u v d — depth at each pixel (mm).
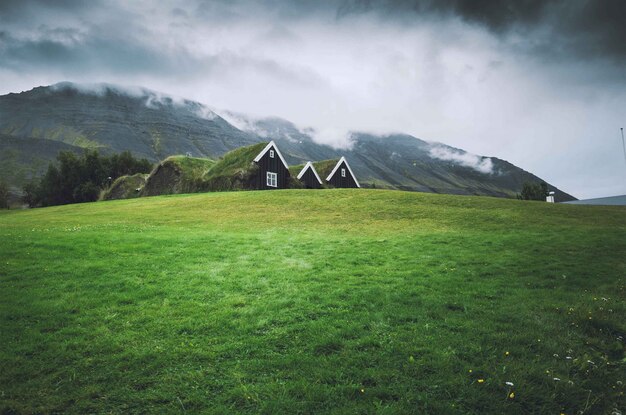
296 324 10180
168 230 24547
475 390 7195
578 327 9969
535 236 22688
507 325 9992
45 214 41781
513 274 14930
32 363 8180
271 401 6863
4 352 8555
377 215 31625
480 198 40188
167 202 44281
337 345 9023
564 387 7375
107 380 7672
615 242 20453
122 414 6691
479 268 15812
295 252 18703
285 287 13250
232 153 66125
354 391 7195
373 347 8875
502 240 21484
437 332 9625
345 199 39469
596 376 7852
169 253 17672
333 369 7945
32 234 21141
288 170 65688
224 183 59656
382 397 7082
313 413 6602
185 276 14344
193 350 8773
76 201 98750
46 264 15266
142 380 7625
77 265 15211
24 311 10719
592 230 24328
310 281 13969
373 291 12742
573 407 6941
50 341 9156
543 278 14438
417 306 11469
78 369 8016
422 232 24719
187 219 30875
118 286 13078
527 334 9461
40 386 7418
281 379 7648
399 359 8320
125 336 9469
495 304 11711
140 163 113000
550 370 7938
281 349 8922
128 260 16219
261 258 17359
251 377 7727
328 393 7098
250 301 11914
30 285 12906
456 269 15656
